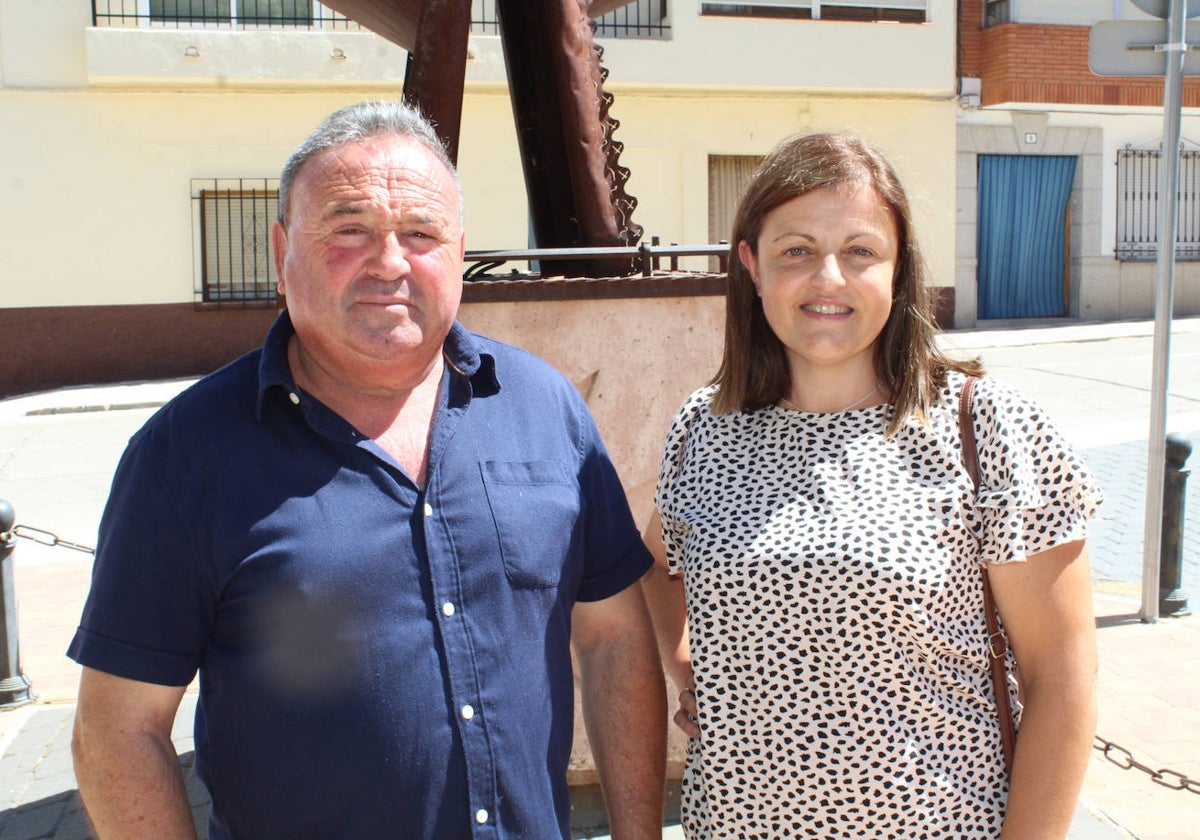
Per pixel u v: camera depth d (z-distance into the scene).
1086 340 14.84
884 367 1.96
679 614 2.25
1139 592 5.58
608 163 3.47
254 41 13.99
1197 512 6.99
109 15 13.91
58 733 4.27
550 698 1.89
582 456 2.02
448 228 1.83
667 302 3.10
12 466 9.62
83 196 14.09
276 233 1.91
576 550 1.96
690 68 15.13
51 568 6.62
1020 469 1.78
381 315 1.75
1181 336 15.03
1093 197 17.16
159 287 14.37
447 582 1.77
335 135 1.79
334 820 1.73
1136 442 8.83
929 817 1.81
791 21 15.34
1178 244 17.66
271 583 1.70
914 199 1.96
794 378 2.02
